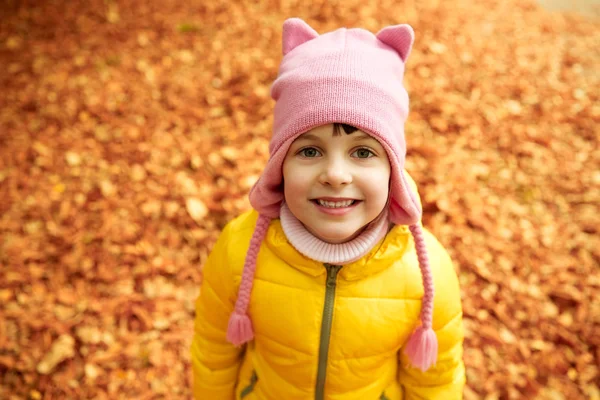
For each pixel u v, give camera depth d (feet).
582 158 13.50
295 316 4.59
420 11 19.26
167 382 9.11
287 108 4.01
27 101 15.03
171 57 16.94
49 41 17.56
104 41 17.56
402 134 4.16
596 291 10.46
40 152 13.39
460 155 13.50
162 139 13.93
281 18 18.83
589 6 21.85
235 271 4.75
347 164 3.91
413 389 5.27
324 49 4.10
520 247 11.28
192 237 11.43
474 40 17.90
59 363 9.21
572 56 17.44
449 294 4.77
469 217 11.80
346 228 3.99
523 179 12.89
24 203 12.08
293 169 4.00
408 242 4.59
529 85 15.92
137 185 12.59
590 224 11.75
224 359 5.49
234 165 13.23
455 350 5.03
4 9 18.83
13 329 9.68
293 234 4.37
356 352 4.65
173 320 9.97
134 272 10.73
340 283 4.53
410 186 4.38
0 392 8.84
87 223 11.64
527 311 10.14
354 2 19.58
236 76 16.12
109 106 14.94
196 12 18.99
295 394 5.00
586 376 9.20
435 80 15.92
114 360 9.32
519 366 9.34
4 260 10.81
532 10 20.48
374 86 3.89
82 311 10.02
